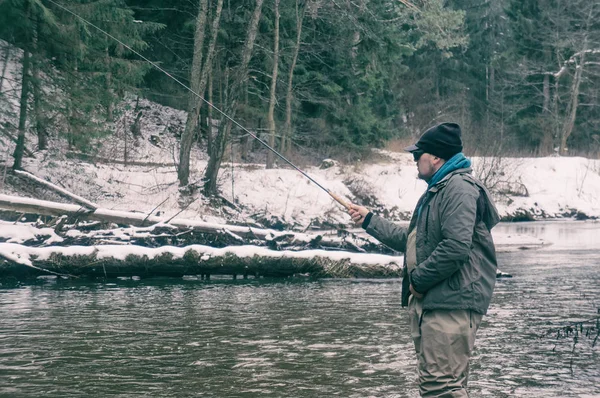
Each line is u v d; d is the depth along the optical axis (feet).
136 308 31.04
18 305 31.71
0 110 64.64
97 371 20.24
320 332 25.80
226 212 73.31
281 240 47.32
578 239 70.03
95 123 67.97
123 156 83.05
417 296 13.42
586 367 20.81
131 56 76.64
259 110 94.17
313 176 86.84
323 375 19.83
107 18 68.39
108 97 69.31
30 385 18.75
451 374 13.16
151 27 73.97
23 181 65.26
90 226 48.57
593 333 25.75
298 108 107.55
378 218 15.35
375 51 105.70
